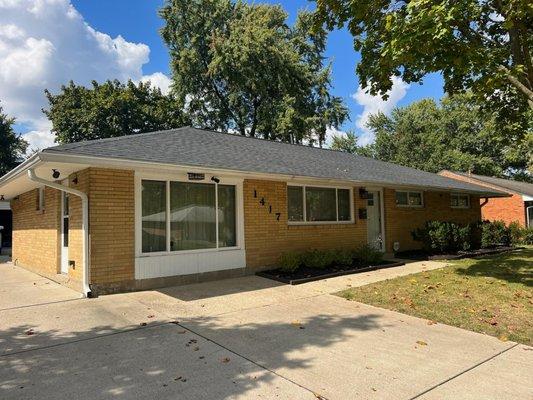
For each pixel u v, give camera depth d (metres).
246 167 8.73
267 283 8.59
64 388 3.54
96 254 7.34
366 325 5.49
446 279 8.77
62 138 28.58
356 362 4.13
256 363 4.12
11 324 5.58
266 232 10.12
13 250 14.75
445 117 41.28
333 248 11.55
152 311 6.26
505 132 11.59
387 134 43.56
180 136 10.33
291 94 28.77
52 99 30.33
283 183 10.60
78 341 4.83
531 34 9.02
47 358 4.27
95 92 29.97
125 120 28.97
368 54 9.31
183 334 5.11
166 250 8.33
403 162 41.03
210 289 7.97
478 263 11.41
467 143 40.12
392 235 13.81
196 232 8.89
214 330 5.28
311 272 9.54
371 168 14.46
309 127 28.55
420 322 5.61
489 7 8.72
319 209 11.64
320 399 3.32
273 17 29.72
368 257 11.05
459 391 3.46
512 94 10.59
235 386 3.57
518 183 28.41
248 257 9.67
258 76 27.59
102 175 7.48
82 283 7.49
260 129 29.05
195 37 28.20
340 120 31.30
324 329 5.32
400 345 4.66
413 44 7.33
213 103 31.52
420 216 15.12
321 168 11.38
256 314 6.09
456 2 6.96
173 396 3.38
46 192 10.75
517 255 13.49
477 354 4.35
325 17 9.79
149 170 7.82
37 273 11.20
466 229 14.03
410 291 7.56
